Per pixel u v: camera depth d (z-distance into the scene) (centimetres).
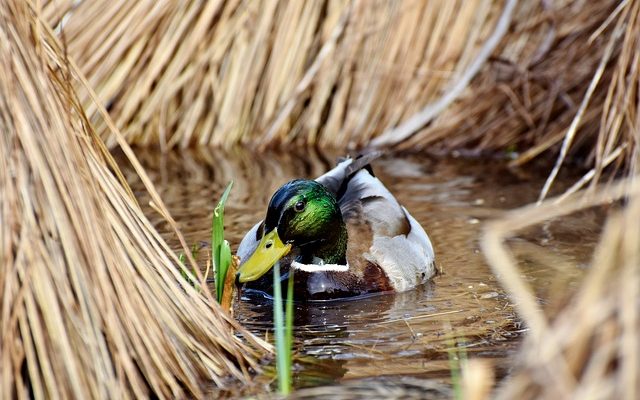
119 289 696
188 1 1584
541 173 1524
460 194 1415
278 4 1638
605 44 1510
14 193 664
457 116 1677
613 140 1231
